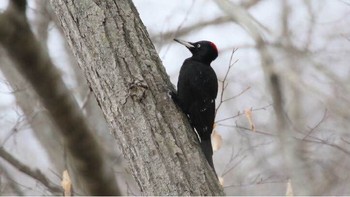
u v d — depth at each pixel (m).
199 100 10.69
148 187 9.14
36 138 15.47
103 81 9.52
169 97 9.63
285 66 11.84
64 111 12.87
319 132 14.19
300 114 14.32
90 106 15.34
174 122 9.45
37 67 12.61
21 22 12.41
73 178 14.70
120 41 9.66
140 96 9.38
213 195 9.06
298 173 11.31
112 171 13.75
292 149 11.42
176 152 9.20
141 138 9.25
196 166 9.19
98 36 9.63
